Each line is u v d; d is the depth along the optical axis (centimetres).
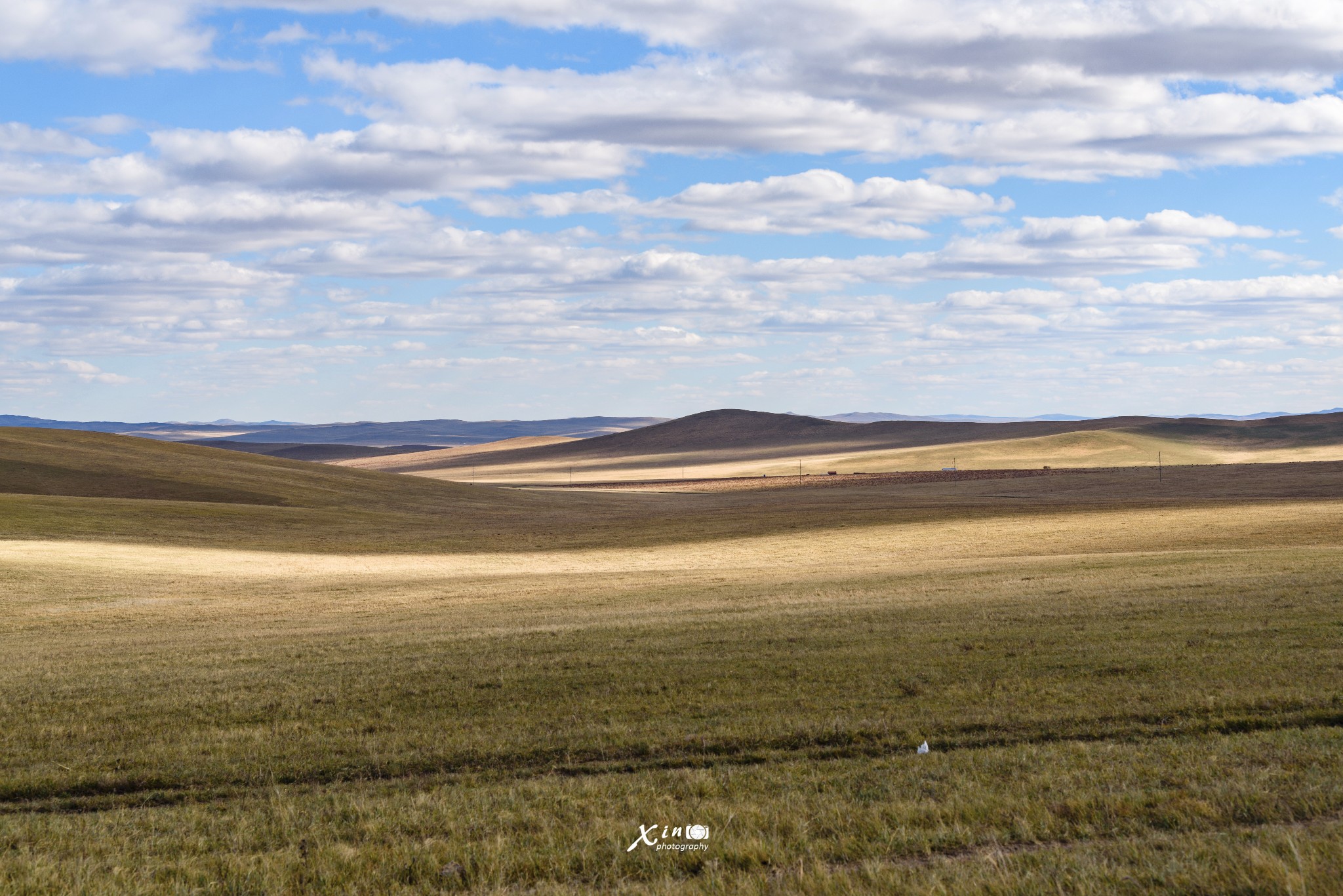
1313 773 940
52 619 3322
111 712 1548
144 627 3088
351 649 2247
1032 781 969
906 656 1725
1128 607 2191
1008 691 1405
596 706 1456
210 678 1880
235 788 1120
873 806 909
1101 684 1409
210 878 813
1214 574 2848
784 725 1259
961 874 731
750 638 2036
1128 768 996
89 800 1095
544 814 940
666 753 1178
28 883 798
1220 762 1004
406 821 938
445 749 1223
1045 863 755
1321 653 1527
